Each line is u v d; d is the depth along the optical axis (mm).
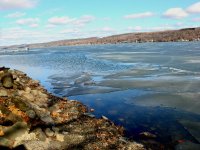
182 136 19031
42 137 16266
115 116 23906
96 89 35781
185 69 48531
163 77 41656
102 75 48094
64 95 33406
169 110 25016
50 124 18984
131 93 32500
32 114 17594
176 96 29625
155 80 39406
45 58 104125
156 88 34188
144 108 26016
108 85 37969
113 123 21344
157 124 21562
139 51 111938
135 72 49000
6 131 15648
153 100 28625
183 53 86438
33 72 59938
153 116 23578
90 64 68500
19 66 75938
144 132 19531
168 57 74250
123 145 17062
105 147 16578
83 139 17453
